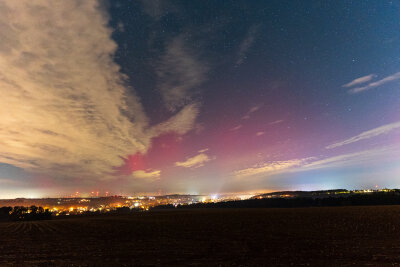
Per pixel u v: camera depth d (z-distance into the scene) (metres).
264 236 23.48
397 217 36.00
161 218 56.53
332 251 16.36
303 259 14.51
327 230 26.03
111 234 28.95
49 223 53.00
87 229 36.09
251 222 37.47
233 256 15.77
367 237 21.16
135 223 44.34
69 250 19.03
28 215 72.19
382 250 16.22
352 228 26.77
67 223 50.81
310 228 28.12
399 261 13.56
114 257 16.20
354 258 14.41
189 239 23.16
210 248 18.55
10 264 14.84
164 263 14.38
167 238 24.23
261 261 14.30
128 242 22.42
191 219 49.19
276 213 56.16
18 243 23.31
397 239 19.97
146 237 25.41
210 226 34.00
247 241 21.12
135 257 16.08
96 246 20.61
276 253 16.31
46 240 25.16
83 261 15.25
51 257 16.59
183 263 14.29
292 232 25.44
